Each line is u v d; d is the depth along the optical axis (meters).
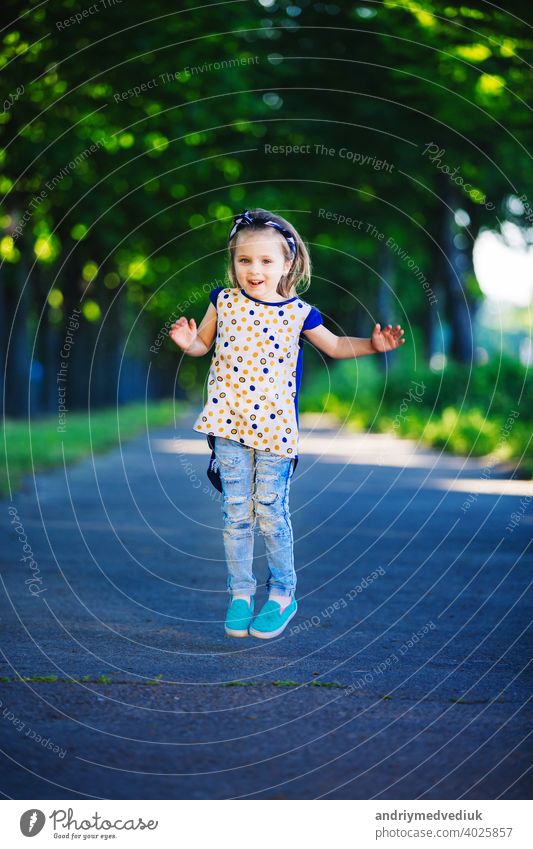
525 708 4.05
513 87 18.88
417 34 19.33
